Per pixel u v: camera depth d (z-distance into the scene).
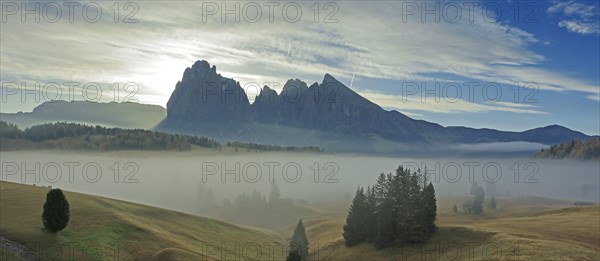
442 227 100.88
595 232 88.38
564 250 69.62
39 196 91.12
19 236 66.44
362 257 101.00
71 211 82.81
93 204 91.56
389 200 105.00
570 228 93.38
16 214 76.94
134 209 104.69
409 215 99.00
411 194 101.19
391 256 95.38
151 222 97.62
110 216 83.31
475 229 93.19
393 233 100.62
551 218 112.56
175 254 70.12
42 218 68.62
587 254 67.88
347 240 113.94
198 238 98.75
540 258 67.31
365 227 111.69
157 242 78.88
